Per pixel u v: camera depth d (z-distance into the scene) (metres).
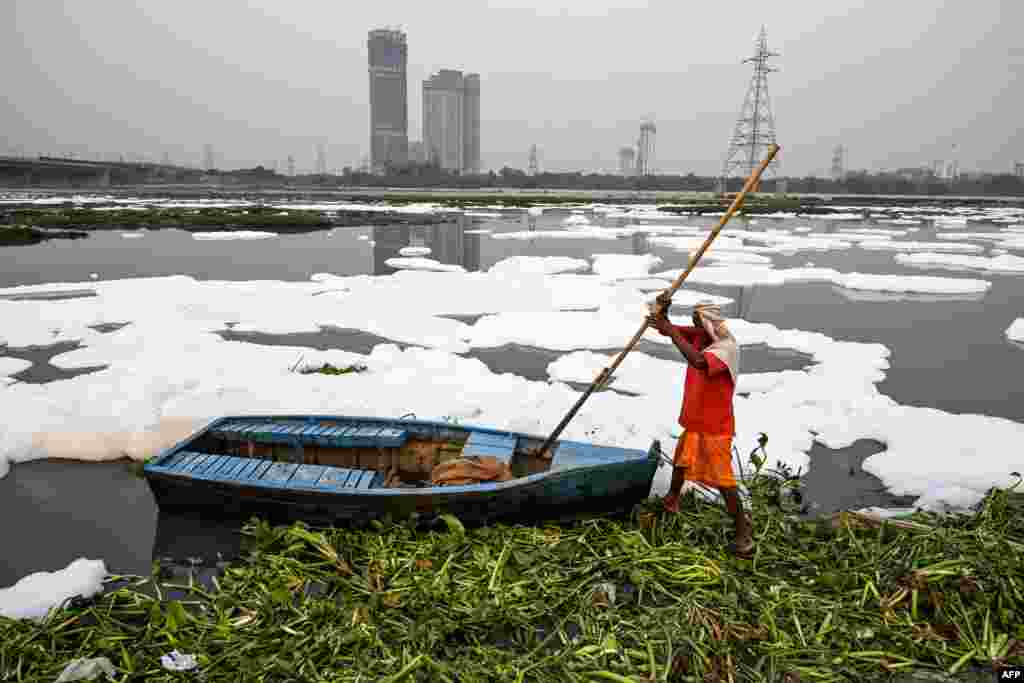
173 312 12.97
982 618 3.77
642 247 27.78
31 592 4.16
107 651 3.57
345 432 5.49
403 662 3.36
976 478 6.03
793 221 46.75
